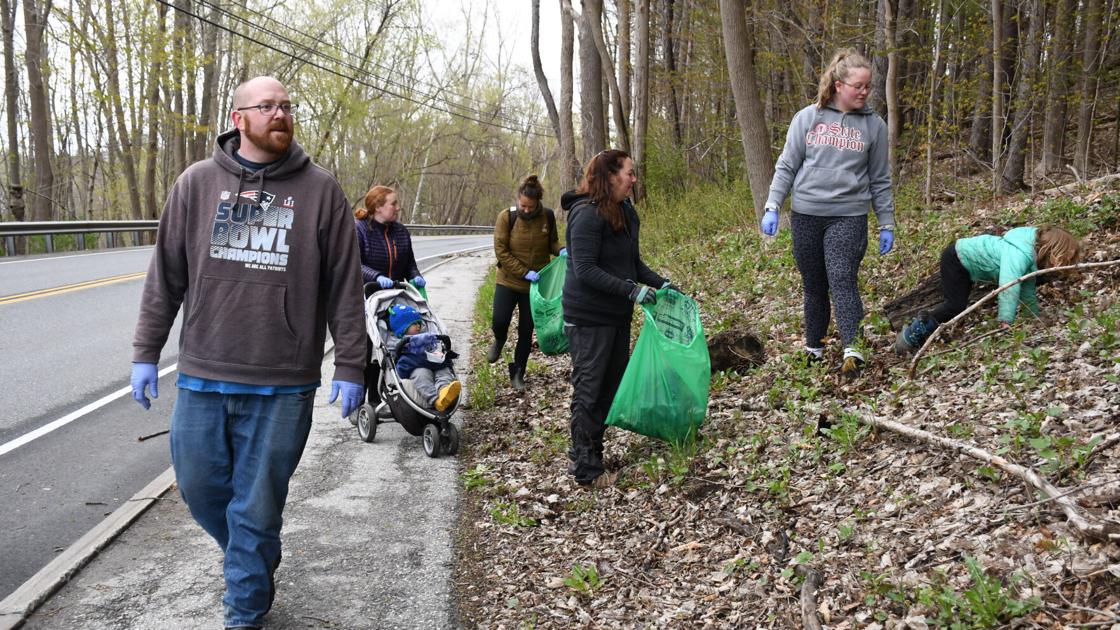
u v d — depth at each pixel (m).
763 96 18.16
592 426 5.11
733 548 4.01
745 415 5.50
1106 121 12.95
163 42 29.47
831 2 13.66
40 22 28.11
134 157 38.41
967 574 3.15
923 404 4.70
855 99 5.37
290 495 5.25
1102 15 10.59
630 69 21.17
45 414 6.96
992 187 10.56
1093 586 2.85
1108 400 4.02
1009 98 11.45
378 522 4.86
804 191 5.55
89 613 3.74
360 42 38.81
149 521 4.77
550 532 4.66
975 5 10.49
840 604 3.29
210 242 3.26
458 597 4.01
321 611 3.84
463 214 77.88
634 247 5.20
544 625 3.72
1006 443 3.82
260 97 3.23
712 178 19.92
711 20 17.36
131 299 12.59
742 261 9.99
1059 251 5.00
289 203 3.32
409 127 47.31
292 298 3.33
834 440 4.63
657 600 3.76
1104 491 3.26
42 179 26.64
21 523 4.82
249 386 3.30
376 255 6.67
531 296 7.41
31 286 13.61
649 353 4.97
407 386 6.04
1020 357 4.83
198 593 3.94
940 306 5.61
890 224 5.58
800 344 6.47
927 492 3.83
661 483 4.89
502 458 5.92
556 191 67.69
